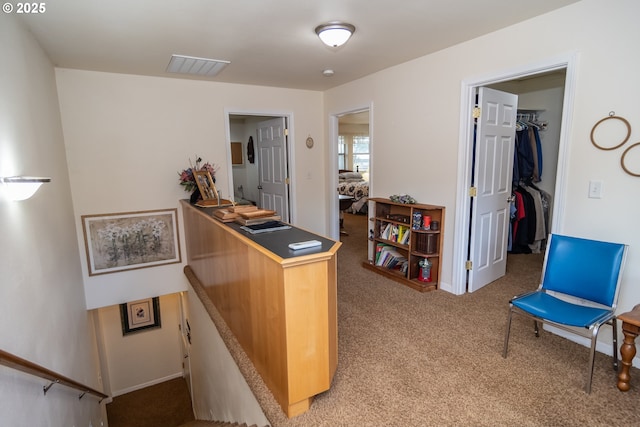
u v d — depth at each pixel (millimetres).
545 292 2369
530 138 4523
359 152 10555
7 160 1708
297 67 3646
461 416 1748
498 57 2721
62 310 2557
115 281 3955
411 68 3502
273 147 5195
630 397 1851
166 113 4008
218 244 2721
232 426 2455
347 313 2939
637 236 2076
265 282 1850
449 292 3387
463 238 3242
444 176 3314
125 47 2877
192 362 4598
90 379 3576
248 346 2238
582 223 2312
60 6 2068
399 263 3881
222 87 4305
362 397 1898
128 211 3924
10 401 1406
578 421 1697
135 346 5469
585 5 2184
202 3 2117
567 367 2131
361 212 8305
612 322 2025
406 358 2260
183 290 4352
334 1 2145
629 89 2037
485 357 2256
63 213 3041
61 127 3395
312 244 1836
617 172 2127
